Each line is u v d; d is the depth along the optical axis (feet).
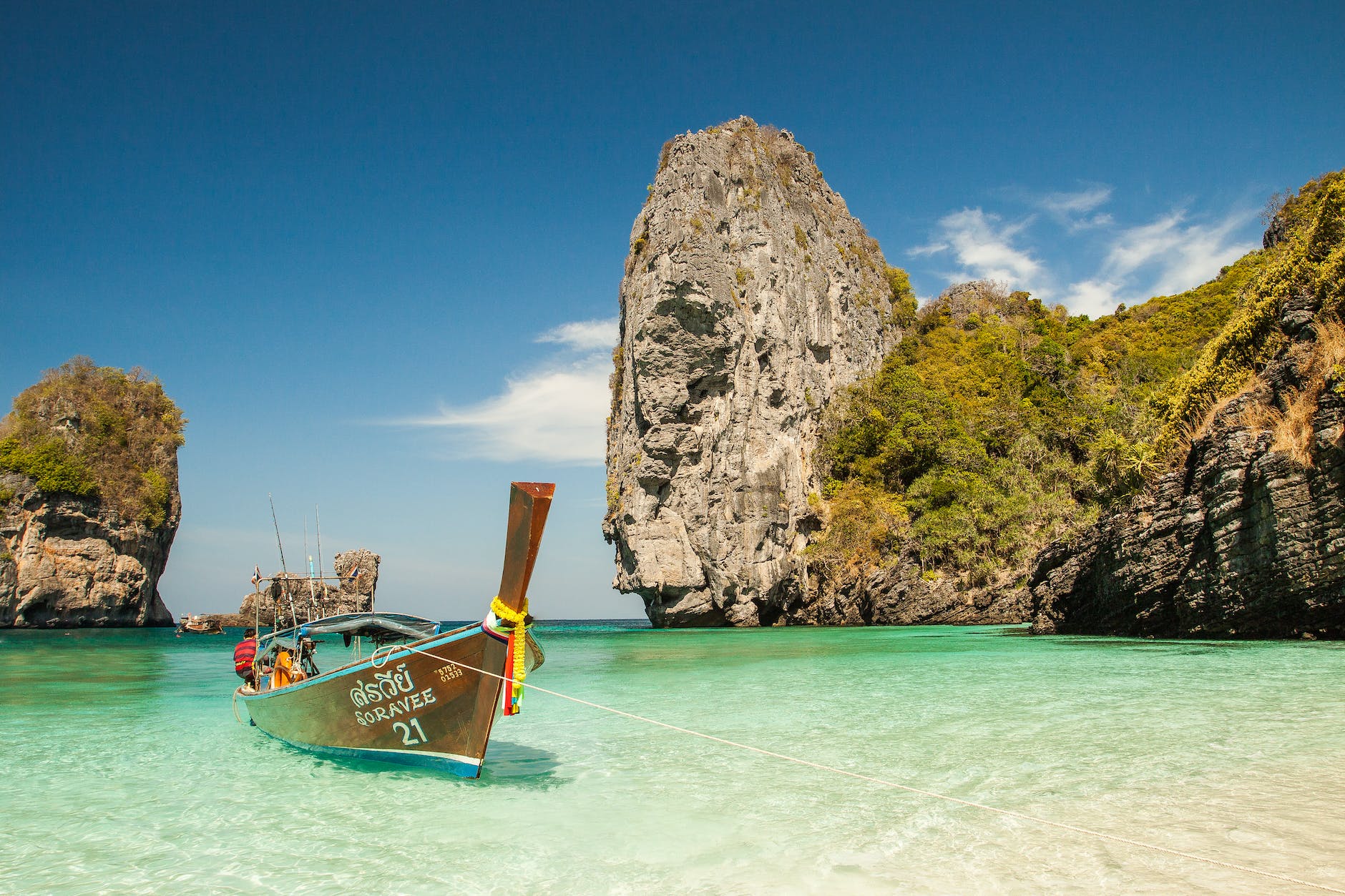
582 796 29.53
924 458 224.53
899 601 180.96
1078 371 254.27
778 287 228.84
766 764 34.40
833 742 38.55
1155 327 270.67
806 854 22.67
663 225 213.66
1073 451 216.74
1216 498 81.92
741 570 205.26
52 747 42.04
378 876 21.75
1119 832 23.53
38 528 248.52
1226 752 32.60
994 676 61.98
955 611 169.68
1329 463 71.31
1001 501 183.42
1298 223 182.39
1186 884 19.54
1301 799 26.07
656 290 206.69
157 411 290.56
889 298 299.58
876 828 24.85
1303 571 72.79
